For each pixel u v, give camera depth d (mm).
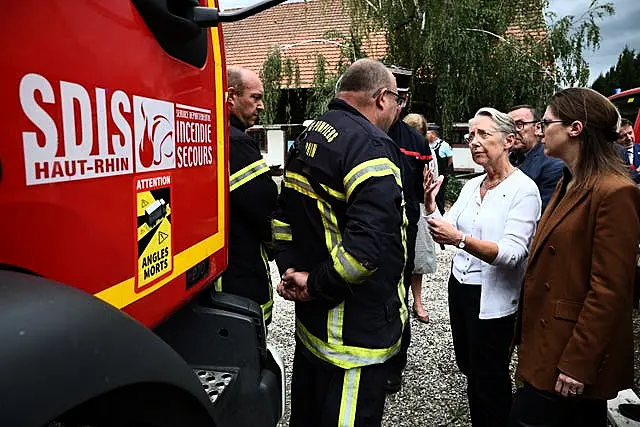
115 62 1079
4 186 805
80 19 970
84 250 990
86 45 985
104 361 774
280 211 2004
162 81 1275
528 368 1857
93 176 1011
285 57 11117
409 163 3213
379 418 1905
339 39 10883
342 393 1829
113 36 1072
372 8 9914
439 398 3191
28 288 757
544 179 2840
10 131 812
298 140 1950
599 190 1683
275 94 10703
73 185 954
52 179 900
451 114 9734
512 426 1929
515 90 9961
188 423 1048
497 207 2355
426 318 4410
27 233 850
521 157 3303
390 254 1761
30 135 849
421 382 3391
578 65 9938
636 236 1637
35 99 859
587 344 1646
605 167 1720
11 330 680
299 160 1847
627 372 1721
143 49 1186
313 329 1871
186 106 1416
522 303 1977
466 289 2500
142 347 861
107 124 1052
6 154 805
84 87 979
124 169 1113
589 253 1712
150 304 1238
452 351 3852
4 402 632
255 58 15602
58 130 912
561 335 1758
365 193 1664
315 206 1799
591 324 1642
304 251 1889
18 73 825
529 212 2285
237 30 17016
